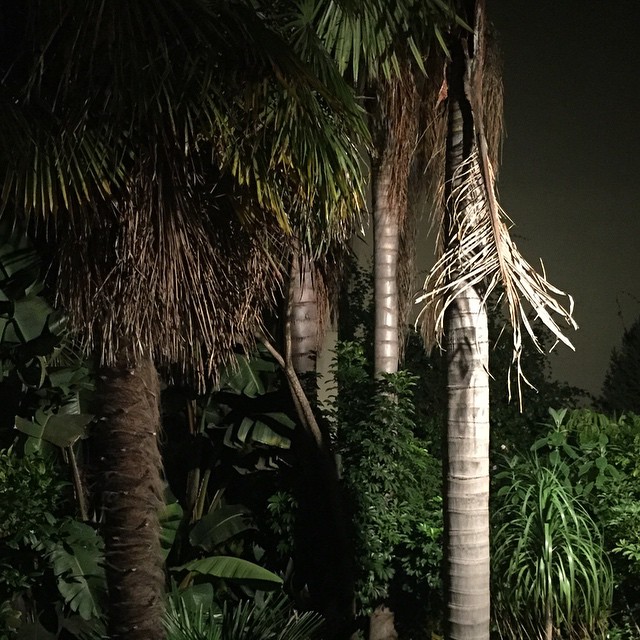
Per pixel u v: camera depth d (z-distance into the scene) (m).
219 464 7.55
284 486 7.31
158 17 3.59
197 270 4.02
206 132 3.77
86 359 6.55
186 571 6.91
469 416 4.34
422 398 8.24
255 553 7.26
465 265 4.26
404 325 7.78
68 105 3.73
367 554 6.65
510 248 4.26
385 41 4.34
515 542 5.68
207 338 4.34
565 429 6.32
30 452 6.15
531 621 5.59
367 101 6.72
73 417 6.34
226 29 3.58
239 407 7.36
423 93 6.28
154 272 3.90
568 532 5.53
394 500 6.86
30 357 6.20
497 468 6.52
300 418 7.00
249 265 4.39
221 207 4.23
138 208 3.86
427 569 6.54
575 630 5.72
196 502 7.36
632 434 6.26
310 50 4.06
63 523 6.04
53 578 6.28
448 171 4.48
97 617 6.28
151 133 3.78
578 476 6.11
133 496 4.38
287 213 4.51
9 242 6.05
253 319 4.73
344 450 7.03
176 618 5.65
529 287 4.14
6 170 3.68
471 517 4.32
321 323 7.73
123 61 3.52
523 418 7.23
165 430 7.45
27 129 3.66
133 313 4.00
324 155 3.94
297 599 7.03
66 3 3.55
